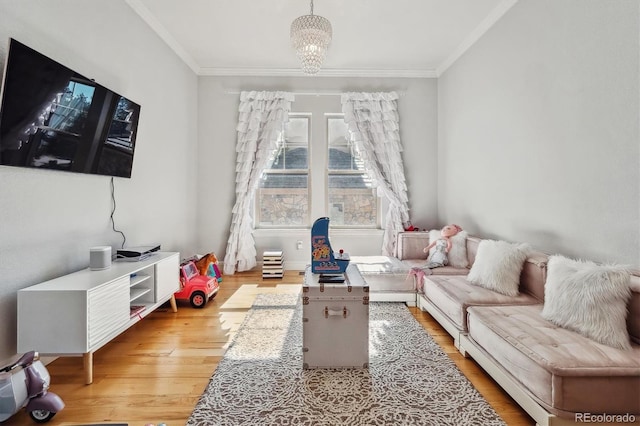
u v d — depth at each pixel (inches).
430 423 62.6
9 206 71.7
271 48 156.6
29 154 73.7
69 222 88.4
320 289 82.1
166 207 145.4
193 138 176.2
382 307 129.4
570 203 91.2
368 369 82.4
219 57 166.7
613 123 77.5
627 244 74.8
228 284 160.1
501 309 84.8
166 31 139.4
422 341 98.8
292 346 95.7
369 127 182.1
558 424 55.5
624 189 75.2
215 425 62.2
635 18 72.0
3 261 70.8
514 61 116.3
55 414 65.2
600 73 80.8
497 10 123.9
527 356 61.3
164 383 76.6
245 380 77.5
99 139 95.7
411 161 187.0
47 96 76.6
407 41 150.5
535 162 105.7
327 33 102.8
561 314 71.6
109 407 67.7
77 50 90.8
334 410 66.5
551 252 98.9
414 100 186.4
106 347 95.1
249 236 181.0
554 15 96.2
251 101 180.1
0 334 70.2
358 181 188.5
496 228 129.0
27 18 75.1
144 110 126.3
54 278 83.6
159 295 107.2
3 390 58.3
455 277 117.6
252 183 179.2
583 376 54.6
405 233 161.2
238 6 121.6
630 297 64.9
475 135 144.9
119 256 104.0
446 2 120.3
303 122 187.8
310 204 188.2
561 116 94.2
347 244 185.6
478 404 68.3
